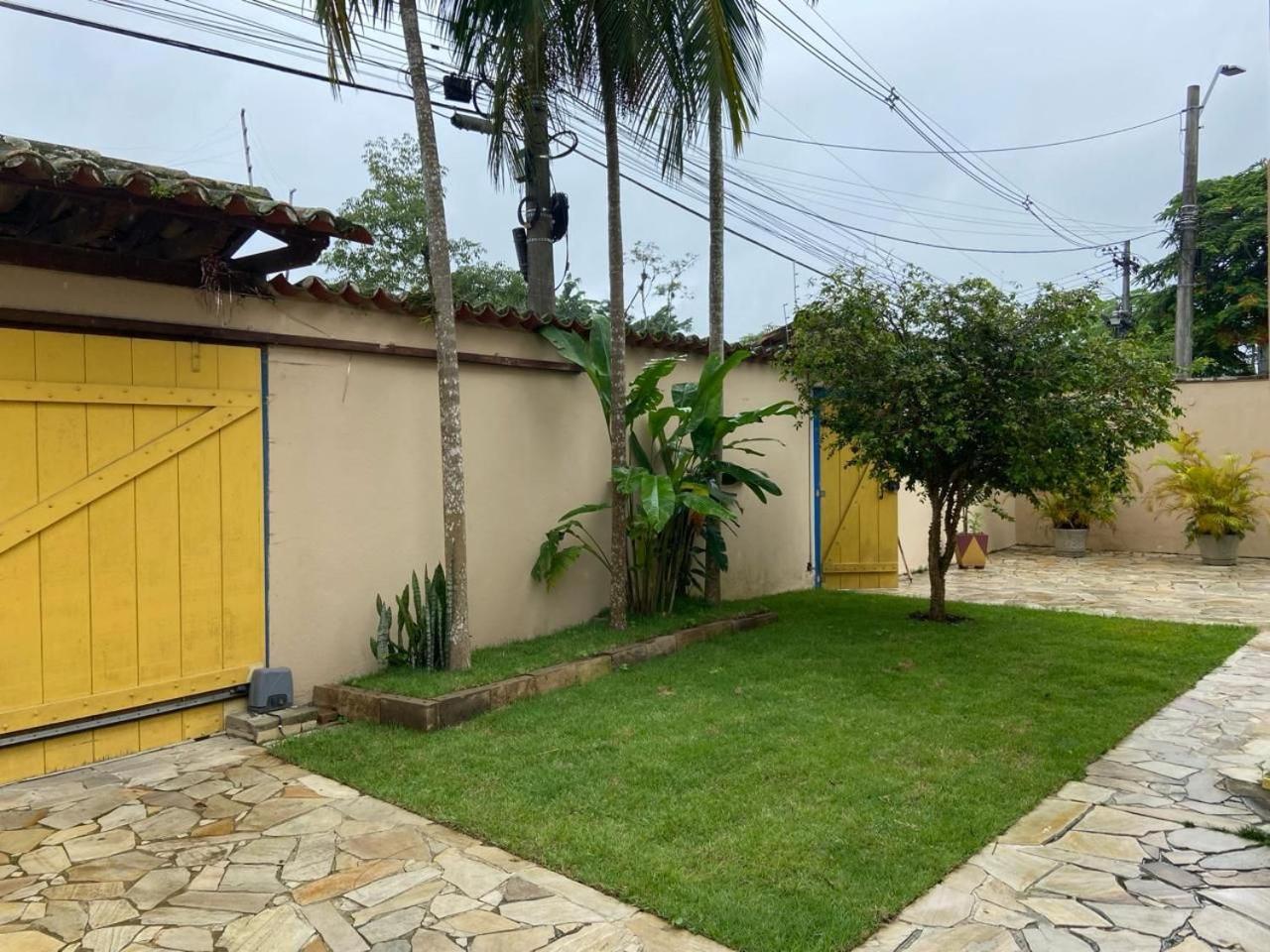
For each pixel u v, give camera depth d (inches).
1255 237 739.4
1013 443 259.6
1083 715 192.7
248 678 193.6
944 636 276.5
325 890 119.2
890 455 279.4
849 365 271.9
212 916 112.3
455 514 214.7
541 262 346.9
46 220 157.0
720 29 239.6
